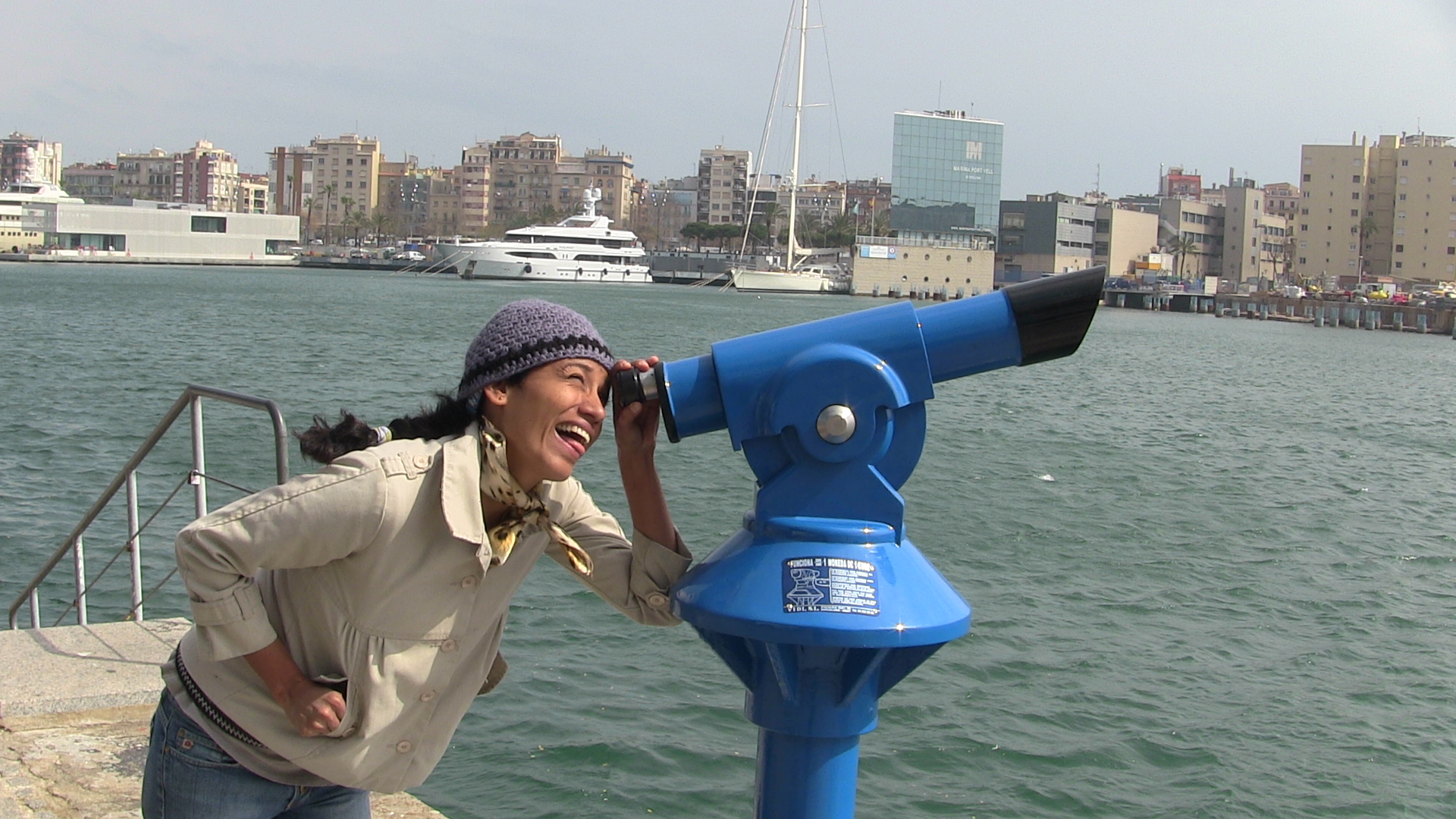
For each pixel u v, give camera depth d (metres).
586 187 185.38
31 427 19.38
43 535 11.72
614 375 2.17
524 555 2.21
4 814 3.56
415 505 2.03
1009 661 8.96
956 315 2.08
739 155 183.12
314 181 194.88
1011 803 6.73
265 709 2.12
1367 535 14.88
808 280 112.69
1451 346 88.38
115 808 3.63
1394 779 7.25
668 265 129.00
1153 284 131.62
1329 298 120.75
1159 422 27.94
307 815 2.36
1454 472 22.17
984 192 119.38
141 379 27.62
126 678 4.52
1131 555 12.81
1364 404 36.66
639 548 2.30
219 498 13.74
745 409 2.10
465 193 189.88
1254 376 46.12
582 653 8.48
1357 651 9.76
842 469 2.07
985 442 22.14
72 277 89.31
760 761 2.14
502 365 2.06
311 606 2.10
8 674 4.51
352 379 29.55
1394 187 144.25
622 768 6.76
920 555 2.15
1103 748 7.48
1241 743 7.67
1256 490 18.23
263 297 69.56
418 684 2.11
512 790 6.47
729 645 2.09
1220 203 164.50
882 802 6.67
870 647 1.94
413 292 84.50
